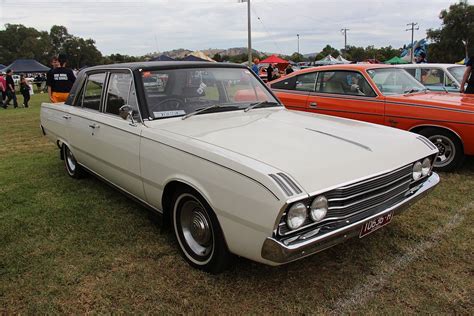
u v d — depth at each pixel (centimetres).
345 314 245
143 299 263
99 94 406
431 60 5934
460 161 520
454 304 253
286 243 221
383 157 273
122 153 349
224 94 384
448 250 319
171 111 339
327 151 262
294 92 673
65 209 419
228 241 253
